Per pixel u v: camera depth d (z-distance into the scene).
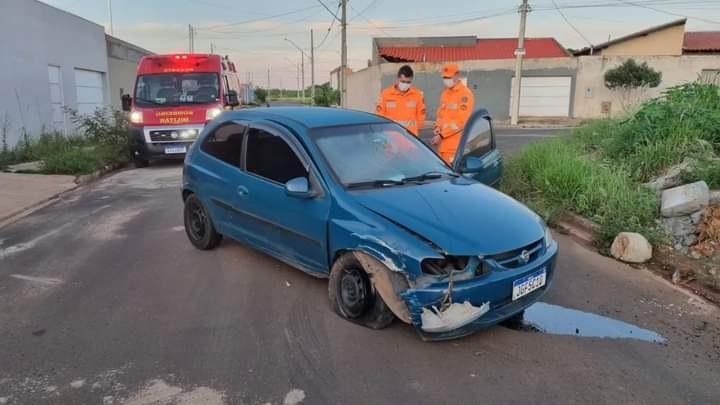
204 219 5.80
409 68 7.63
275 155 4.78
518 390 3.24
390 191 4.23
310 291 4.69
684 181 6.59
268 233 4.84
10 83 13.80
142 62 13.69
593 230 6.29
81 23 18.53
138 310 4.39
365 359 3.58
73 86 17.88
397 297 3.63
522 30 27.83
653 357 3.65
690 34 40.03
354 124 4.96
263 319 4.18
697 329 4.07
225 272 5.21
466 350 3.71
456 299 3.49
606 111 30.25
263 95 63.53
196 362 3.57
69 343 3.86
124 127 14.62
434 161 5.07
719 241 5.47
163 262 5.56
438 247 3.55
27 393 3.24
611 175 7.08
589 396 3.19
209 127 5.84
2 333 4.02
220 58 14.14
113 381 3.36
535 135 20.44
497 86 31.66
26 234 6.80
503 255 3.67
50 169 11.45
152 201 8.76
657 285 4.91
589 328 4.07
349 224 3.95
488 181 6.59
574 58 30.67
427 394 3.20
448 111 7.47
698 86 9.16
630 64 29.27
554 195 7.35
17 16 14.16
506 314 3.69
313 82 57.09
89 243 6.33
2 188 9.72
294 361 3.57
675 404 3.12
